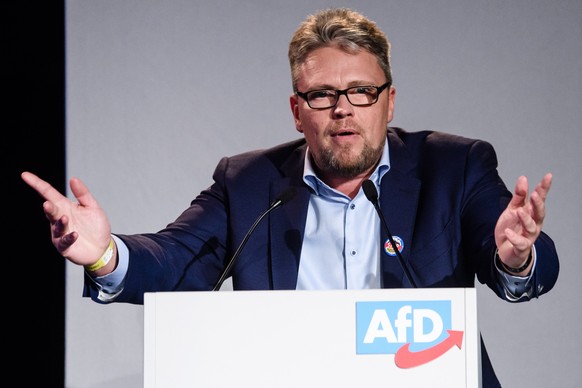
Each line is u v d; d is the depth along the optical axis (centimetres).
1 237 424
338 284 310
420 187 314
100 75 414
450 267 299
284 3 416
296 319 206
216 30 417
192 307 208
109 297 268
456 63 407
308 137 310
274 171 334
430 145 326
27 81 416
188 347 207
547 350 408
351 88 300
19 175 418
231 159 346
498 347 410
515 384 408
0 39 413
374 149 304
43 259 427
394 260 300
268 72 417
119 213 412
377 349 204
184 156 414
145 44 416
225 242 329
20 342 421
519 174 404
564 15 404
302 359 205
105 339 419
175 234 318
